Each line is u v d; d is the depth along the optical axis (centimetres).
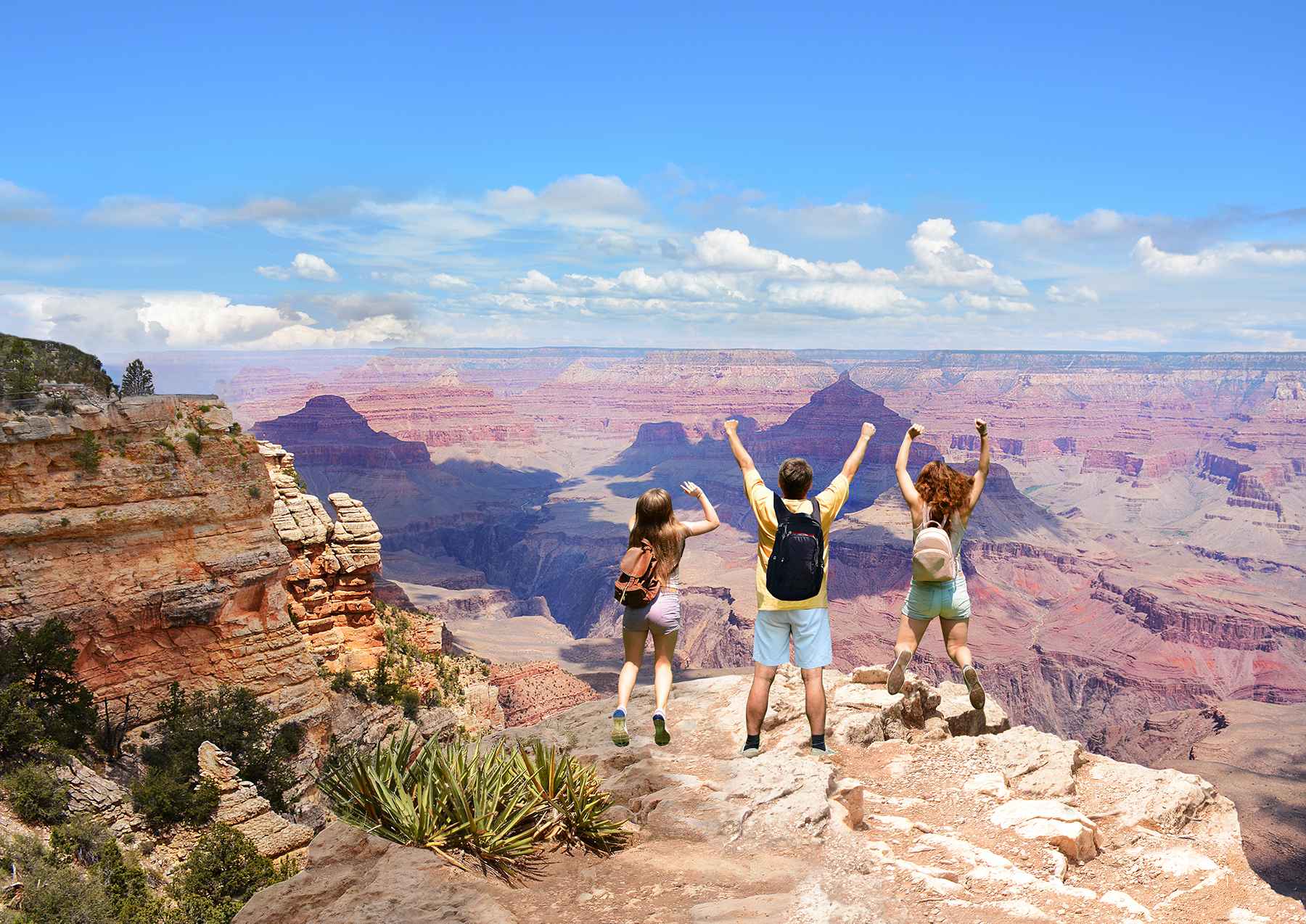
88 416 3984
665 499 909
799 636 888
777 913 615
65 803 2884
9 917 2319
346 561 5619
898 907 629
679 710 1034
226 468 4425
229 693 4209
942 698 1086
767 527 903
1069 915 631
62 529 3875
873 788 861
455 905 626
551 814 764
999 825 768
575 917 634
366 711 4953
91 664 3962
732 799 773
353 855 689
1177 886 692
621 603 901
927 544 938
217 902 2744
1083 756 912
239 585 4384
